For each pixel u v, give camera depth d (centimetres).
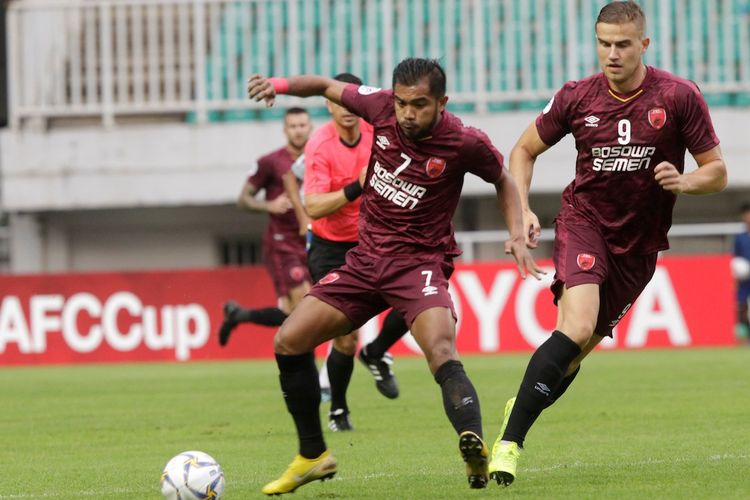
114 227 7144
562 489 1981
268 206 4444
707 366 4706
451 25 6894
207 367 5450
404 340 5925
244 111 7000
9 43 6912
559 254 2164
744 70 6856
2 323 5962
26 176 6856
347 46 7006
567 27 6881
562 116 2166
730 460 2292
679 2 6850
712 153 2105
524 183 2180
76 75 6906
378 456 2520
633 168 2125
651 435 2744
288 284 4584
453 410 1841
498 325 5791
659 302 5859
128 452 2742
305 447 2016
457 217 6888
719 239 6378
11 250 7081
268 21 6962
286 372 2009
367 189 2061
